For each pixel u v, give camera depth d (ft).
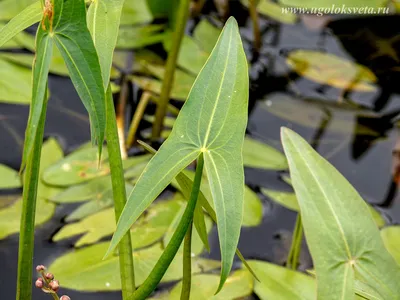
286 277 3.77
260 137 4.99
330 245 2.95
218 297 3.69
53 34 2.66
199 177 2.76
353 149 4.97
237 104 2.78
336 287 2.90
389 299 2.95
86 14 2.68
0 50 5.41
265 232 4.15
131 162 4.47
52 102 5.01
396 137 5.14
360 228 2.99
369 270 2.97
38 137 2.85
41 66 2.65
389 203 4.39
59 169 4.30
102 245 3.91
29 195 2.90
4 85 4.91
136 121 4.73
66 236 3.94
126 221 2.70
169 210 4.14
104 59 2.76
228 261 2.68
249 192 4.33
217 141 2.76
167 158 2.74
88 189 4.20
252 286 3.75
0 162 4.30
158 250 3.91
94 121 2.72
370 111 5.44
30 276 3.00
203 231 3.04
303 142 3.07
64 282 3.69
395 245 4.02
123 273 3.14
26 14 2.82
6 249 3.86
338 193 3.02
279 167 4.61
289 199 4.33
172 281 3.77
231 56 2.81
